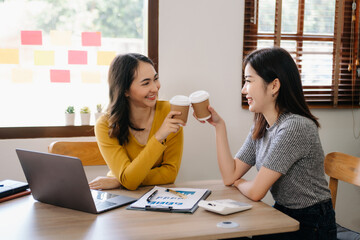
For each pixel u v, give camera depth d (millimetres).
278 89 1390
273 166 1309
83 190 1145
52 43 2121
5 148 2045
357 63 2455
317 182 1379
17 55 2090
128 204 1271
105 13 2193
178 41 2199
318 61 2465
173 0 2162
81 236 992
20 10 2078
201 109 1405
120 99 1595
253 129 1540
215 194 1399
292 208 1390
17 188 1376
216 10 2230
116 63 1612
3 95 2107
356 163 1596
